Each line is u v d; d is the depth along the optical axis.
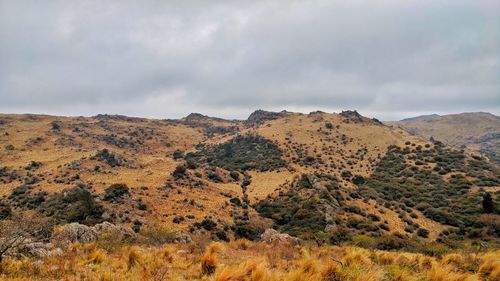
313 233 49.09
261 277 8.67
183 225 49.59
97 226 23.11
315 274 9.01
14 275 9.36
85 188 67.25
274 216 65.19
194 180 81.44
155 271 10.36
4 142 142.25
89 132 179.38
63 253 13.78
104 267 11.01
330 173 115.88
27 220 15.12
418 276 10.31
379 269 10.05
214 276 9.11
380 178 109.38
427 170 109.88
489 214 68.50
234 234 50.84
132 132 195.38
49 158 117.31
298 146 146.62
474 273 11.21
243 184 99.62
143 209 54.69
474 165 111.12
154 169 92.62
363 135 159.50
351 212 68.31
